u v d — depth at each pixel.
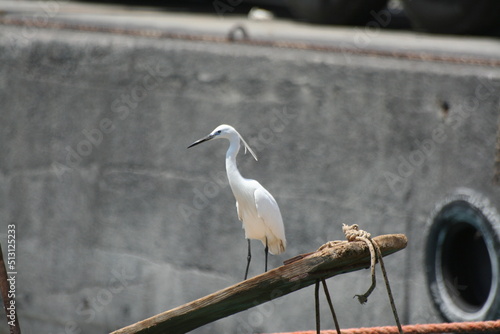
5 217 14.73
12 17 15.70
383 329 7.04
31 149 14.41
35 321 14.58
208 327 12.86
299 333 7.17
